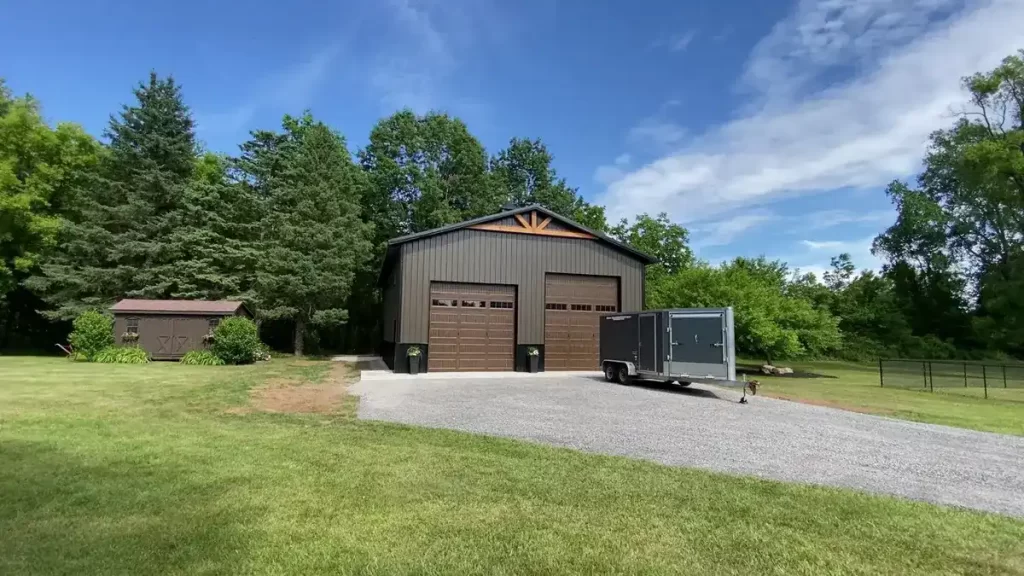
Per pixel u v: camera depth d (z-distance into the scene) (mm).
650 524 3807
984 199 34250
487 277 16891
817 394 13375
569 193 38812
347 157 29797
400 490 4445
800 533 3705
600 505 4203
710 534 3645
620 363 13477
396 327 16984
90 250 23797
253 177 28203
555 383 13305
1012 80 29109
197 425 7195
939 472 5637
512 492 4477
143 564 3002
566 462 5520
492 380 13969
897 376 20609
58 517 3705
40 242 24281
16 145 23625
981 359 33406
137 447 5754
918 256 41312
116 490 4297
